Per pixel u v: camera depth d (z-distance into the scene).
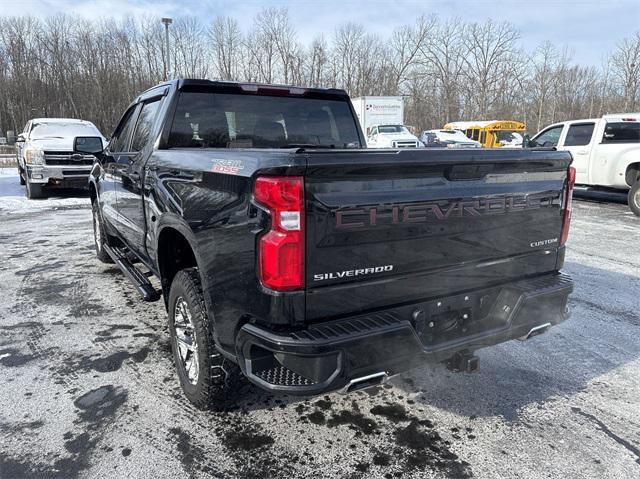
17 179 17.16
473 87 51.12
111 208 4.95
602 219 9.45
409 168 2.26
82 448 2.59
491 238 2.64
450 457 2.54
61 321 4.35
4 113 56.00
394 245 2.29
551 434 2.73
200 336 2.69
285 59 48.59
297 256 2.05
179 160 2.92
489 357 3.67
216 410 2.92
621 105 46.44
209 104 3.67
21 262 6.38
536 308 2.75
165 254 3.32
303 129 4.09
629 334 4.07
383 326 2.22
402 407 3.00
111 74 51.97
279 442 2.66
